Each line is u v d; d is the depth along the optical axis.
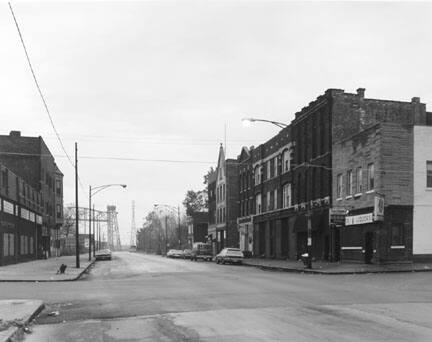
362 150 37.03
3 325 11.49
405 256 34.22
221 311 13.91
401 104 43.50
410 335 10.26
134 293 19.39
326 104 42.88
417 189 34.75
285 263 44.41
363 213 36.41
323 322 11.88
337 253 41.00
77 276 30.59
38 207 61.94
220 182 80.50
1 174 41.16
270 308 14.38
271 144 58.06
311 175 46.00
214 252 84.25
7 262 44.19
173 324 11.97
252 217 64.38
